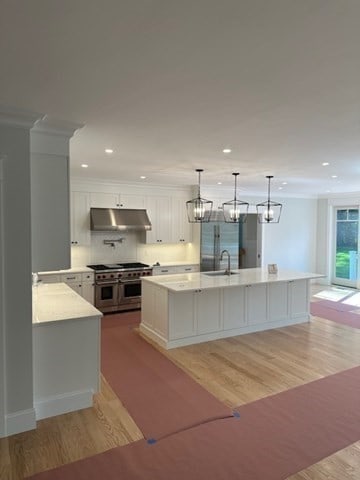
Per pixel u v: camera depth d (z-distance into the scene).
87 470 2.34
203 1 1.28
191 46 1.62
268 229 8.80
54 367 3.00
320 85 2.06
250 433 2.76
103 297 6.30
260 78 1.97
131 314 6.31
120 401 3.25
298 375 3.83
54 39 1.56
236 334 5.20
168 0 1.27
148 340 4.93
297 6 1.31
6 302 2.64
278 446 2.60
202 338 4.89
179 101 2.33
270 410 3.10
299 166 4.75
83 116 2.63
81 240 6.30
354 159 4.27
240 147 3.64
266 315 5.49
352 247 8.88
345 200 8.85
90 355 3.14
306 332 5.36
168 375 3.81
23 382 2.73
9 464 2.39
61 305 3.49
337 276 9.30
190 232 7.42
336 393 3.42
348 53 1.68
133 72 1.90
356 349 4.63
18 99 2.30
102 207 6.46
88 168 5.05
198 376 3.80
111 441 2.65
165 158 4.25
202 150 3.75
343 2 1.29
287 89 2.12
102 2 1.29
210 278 5.32
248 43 1.59
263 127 2.92
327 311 6.61
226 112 2.54
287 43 1.59
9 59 1.75
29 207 2.68
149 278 5.25
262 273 5.89
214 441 2.66
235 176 5.80
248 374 3.85
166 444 2.62
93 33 1.51
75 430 2.79
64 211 3.00
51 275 5.85
